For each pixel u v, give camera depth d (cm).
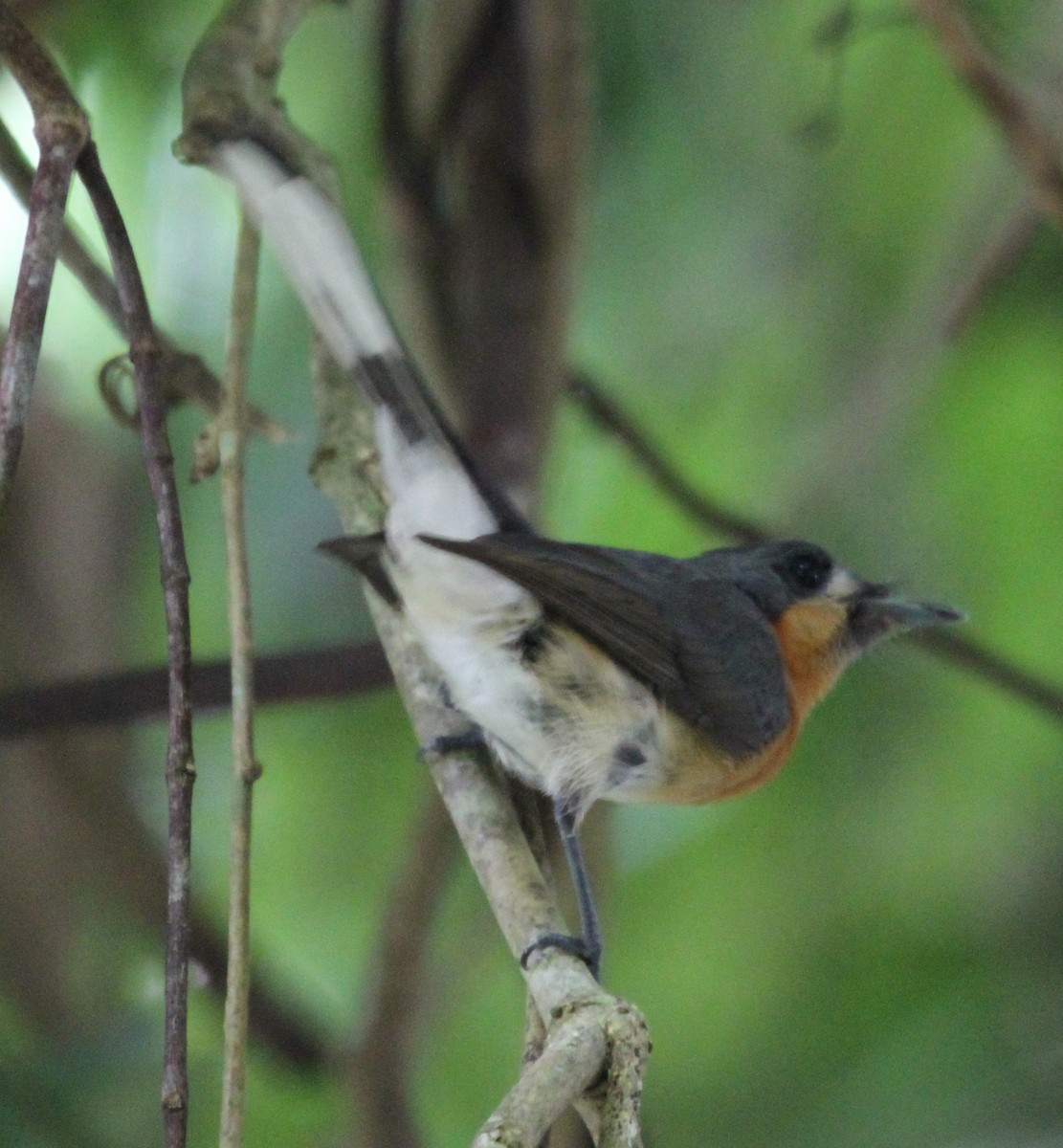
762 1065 983
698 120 1003
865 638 890
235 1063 499
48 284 507
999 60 890
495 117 841
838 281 1027
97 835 934
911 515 1010
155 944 940
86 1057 771
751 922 1019
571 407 927
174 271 966
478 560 653
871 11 1003
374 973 819
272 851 1054
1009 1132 908
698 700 752
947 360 993
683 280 1027
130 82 934
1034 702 891
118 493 1041
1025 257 1015
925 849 1016
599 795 725
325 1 721
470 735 671
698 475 1045
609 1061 497
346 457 708
